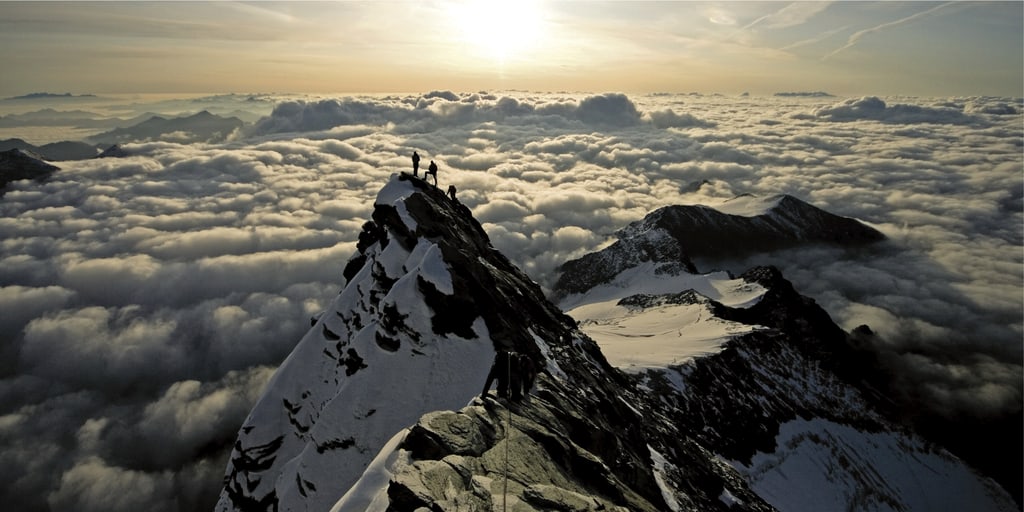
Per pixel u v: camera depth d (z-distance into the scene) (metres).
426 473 15.60
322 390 47.31
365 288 51.25
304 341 51.47
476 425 19.38
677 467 41.28
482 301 40.47
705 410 95.56
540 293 62.28
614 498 19.42
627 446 33.47
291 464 39.44
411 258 47.09
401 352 39.09
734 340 128.00
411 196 54.12
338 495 34.28
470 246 54.31
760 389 116.06
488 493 15.11
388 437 35.44
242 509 44.59
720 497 44.00
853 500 99.44
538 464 18.08
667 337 137.12
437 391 36.62
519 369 23.55
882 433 130.50
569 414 24.48
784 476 93.69
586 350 56.88
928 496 119.38
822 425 116.31
